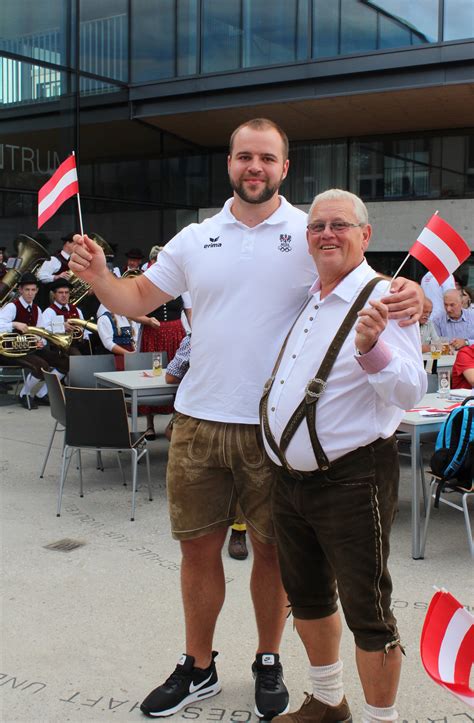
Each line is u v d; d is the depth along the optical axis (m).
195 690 2.72
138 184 12.54
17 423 7.86
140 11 11.73
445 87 9.96
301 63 10.52
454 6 9.62
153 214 12.91
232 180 2.52
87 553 4.21
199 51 11.35
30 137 10.69
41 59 10.77
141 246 12.70
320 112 11.52
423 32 9.81
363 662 2.15
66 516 4.88
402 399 2.04
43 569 3.98
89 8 11.40
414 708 2.68
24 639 3.20
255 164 2.46
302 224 2.57
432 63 9.77
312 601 2.38
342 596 2.18
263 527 2.64
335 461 2.14
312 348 2.20
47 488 5.51
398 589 3.74
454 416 4.12
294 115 11.73
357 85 10.34
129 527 4.67
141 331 7.31
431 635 1.81
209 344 2.60
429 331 7.57
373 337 1.97
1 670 2.95
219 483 2.69
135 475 4.83
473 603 3.57
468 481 4.13
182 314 7.45
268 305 2.54
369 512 2.13
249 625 3.34
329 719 2.43
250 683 2.87
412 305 2.01
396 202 12.89
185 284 2.76
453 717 2.62
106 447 4.89
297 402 2.17
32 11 10.61
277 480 2.34
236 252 2.55
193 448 2.66
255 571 2.72
